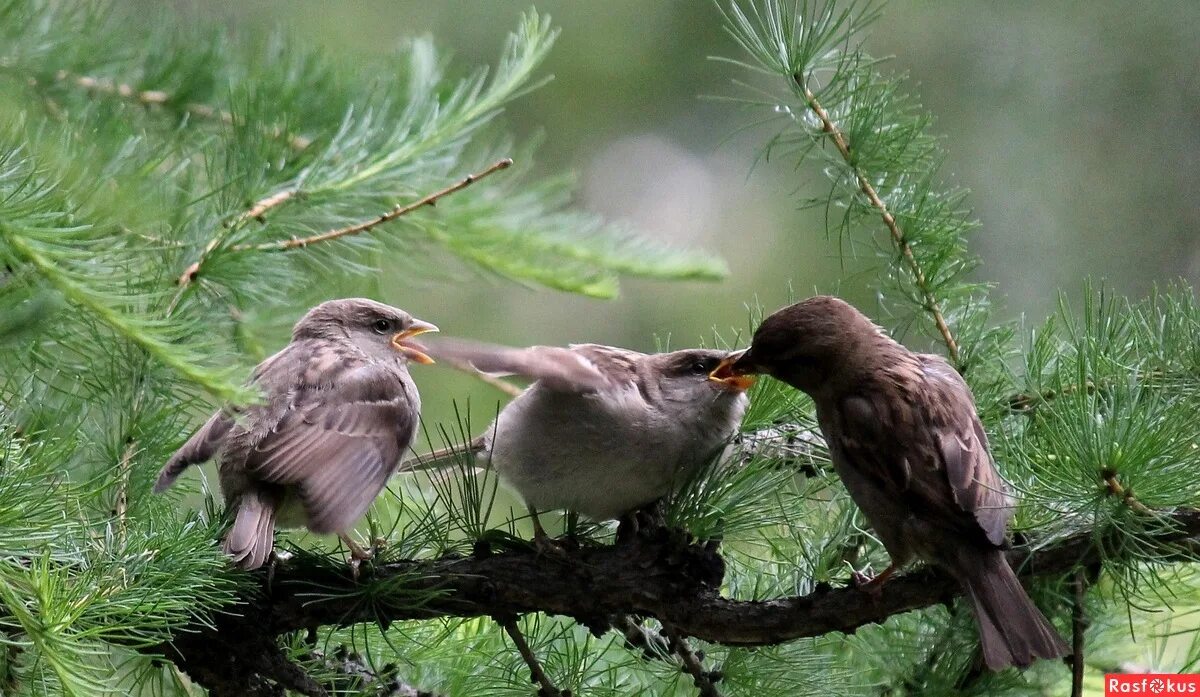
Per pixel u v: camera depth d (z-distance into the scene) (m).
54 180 8.38
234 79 11.09
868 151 9.23
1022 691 9.02
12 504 6.72
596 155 20.17
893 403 8.63
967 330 9.34
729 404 9.73
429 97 10.86
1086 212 18.39
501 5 19.52
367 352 10.48
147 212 8.91
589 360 9.55
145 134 10.48
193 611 7.46
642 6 20.25
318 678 8.28
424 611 8.16
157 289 8.81
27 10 10.56
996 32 19.02
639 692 8.62
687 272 11.84
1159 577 8.33
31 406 8.38
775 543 8.98
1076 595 8.27
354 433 9.38
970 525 8.08
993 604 7.75
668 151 20.23
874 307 12.30
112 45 10.89
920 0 19.19
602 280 11.59
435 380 15.82
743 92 20.25
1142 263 18.11
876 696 9.01
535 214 11.64
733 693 8.64
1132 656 9.28
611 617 8.23
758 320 11.16
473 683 8.67
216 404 9.16
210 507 8.92
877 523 8.48
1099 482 7.29
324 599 7.97
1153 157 18.47
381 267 11.66
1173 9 18.66
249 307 10.87
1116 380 7.86
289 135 10.22
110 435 8.59
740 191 19.92
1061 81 18.83
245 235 9.45
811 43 9.23
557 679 8.58
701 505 8.62
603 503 9.59
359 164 9.99
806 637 8.20
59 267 7.01
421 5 19.23
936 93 19.00
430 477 8.42
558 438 9.39
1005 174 18.59
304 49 11.41
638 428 9.34
